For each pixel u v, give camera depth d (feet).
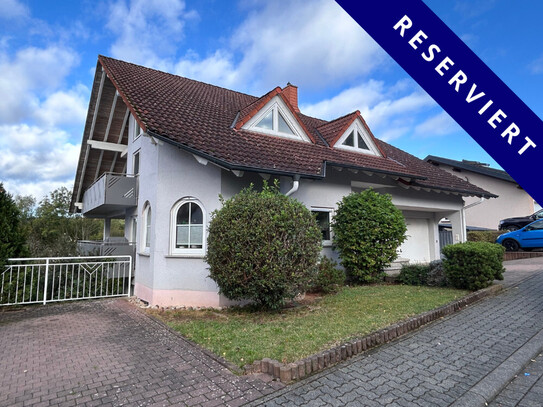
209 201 26.48
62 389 12.44
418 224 50.52
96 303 28.04
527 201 71.51
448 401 11.10
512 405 11.23
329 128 42.47
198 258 26.32
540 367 14.30
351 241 30.91
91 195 42.73
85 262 30.12
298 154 31.48
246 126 33.58
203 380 12.85
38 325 21.13
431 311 20.95
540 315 21.42
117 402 11.40
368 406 10.77
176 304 26.40
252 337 17.21
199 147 24.77
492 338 17.26
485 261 27.78
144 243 31.32
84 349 16.62
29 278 27.86
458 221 49.62
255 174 28.14
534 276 35.70
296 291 21.84
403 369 13.57
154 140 27.25
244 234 20.58
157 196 27.94
